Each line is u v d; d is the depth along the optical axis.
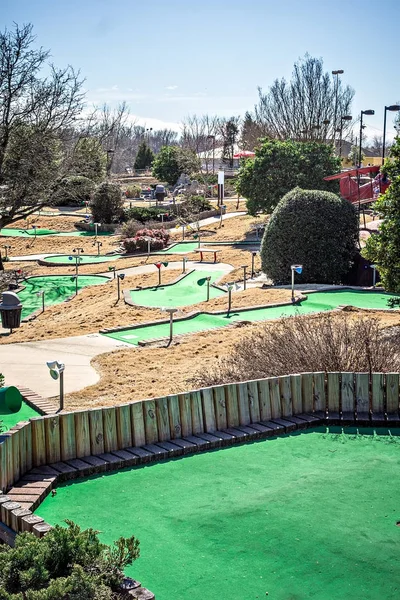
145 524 6.54
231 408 9.02
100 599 4.44
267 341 11.03
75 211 55.47
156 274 29.19
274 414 9.34
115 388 11.21
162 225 47.22
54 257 39.62
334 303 18.62
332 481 7.45
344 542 6.18
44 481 7.36
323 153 39.34
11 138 35.53
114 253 39.38
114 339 15.63
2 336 17.12
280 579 5.62
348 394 9.59
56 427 7.90
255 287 23.14
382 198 14.56
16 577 4.47
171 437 8.59
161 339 14.96
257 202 39.69
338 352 10.35
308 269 22.97
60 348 14.75
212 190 60.88
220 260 33.44
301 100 59.22
